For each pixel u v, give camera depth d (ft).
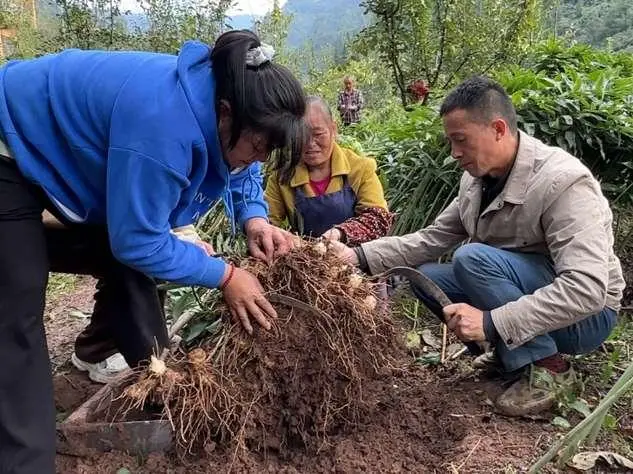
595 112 12.43
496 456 7.36
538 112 12.60
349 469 7.23
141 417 7.50
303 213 10.37
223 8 24.94
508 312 7.66
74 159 6.30
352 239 9.95
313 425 7.52
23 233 6.36
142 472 7.15
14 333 6.32
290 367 7.34
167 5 24.67
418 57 27.55
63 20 24.86
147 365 7.23
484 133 7.85
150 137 5.70
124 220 5.95
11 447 6.25
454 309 7.84
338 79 44.14
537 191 7.89
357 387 7.65
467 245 8.41
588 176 7.76
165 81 5.86
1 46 36.88
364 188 10.36
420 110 14.42
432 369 9.66
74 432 7.38
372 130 20.88
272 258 7.76
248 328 7.21
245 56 5.76
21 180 6.35
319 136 9.82
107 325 8.55
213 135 6.00
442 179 12.79
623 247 13.46
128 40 24.39
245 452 7.25
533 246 8.35
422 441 7.82
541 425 7.99
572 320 7.59
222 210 12.94
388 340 8.00
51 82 6.21
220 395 7.10
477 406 8.39
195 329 8.86
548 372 8.27
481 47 27.48
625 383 5.90
